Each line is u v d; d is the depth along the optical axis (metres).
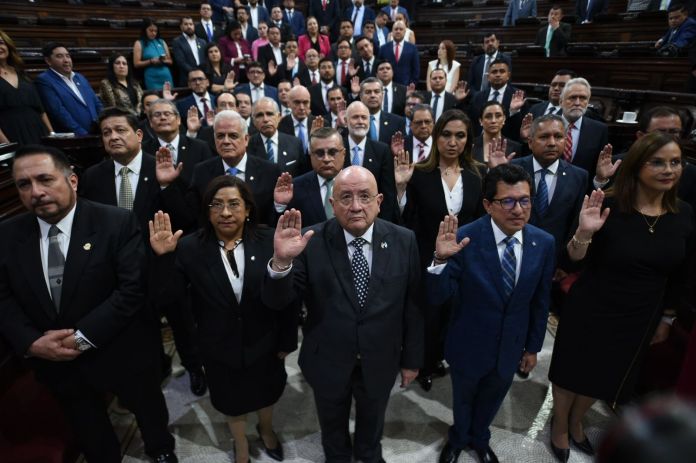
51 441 1.80
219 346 1.78
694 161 2.66
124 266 1.69
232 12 7.64
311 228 1.69
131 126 2.34
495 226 1.68
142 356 1.83
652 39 6.61
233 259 1.79
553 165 2.46
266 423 2.03
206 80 4.68
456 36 8.66
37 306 1.60
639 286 1.71
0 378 1.89
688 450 0.23
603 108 4.76
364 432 1.86
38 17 6.97
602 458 0.28
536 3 8.35
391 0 8.19
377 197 1.53
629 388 1.88
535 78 6.39
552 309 3.20
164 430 2.01
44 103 3.90
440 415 2.32
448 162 2.44
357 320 1.60
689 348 1.48
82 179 2.42
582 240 1.68
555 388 2.00
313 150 2.36
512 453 2.09
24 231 1.62
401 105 5.05
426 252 2.50
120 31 7.27
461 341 1.78
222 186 1.70
